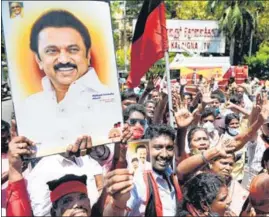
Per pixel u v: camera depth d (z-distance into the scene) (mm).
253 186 3490
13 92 2516
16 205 2709
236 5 25516
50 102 2590
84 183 2932
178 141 3385
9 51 2486
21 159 2662
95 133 2705
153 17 3744
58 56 2574
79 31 2604
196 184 3113
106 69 2705
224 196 3111
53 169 2916
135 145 2996
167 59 3771
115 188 2871
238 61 26172
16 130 2598
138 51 3799
